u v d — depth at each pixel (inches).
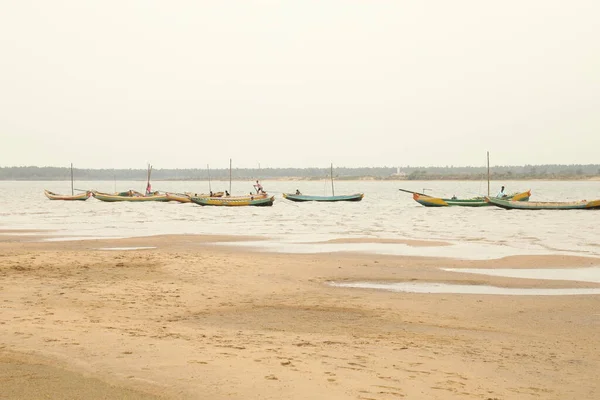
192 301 707.4
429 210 3102.9
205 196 3607.3
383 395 351.9
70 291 731.4
